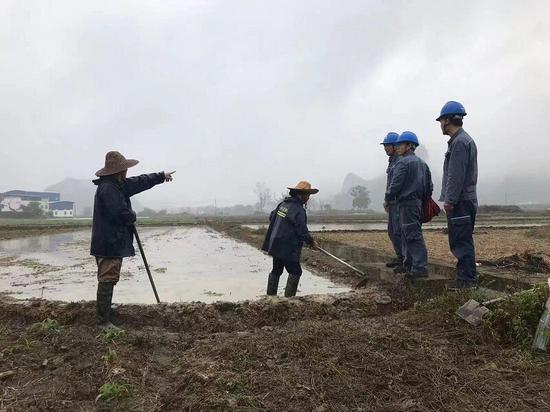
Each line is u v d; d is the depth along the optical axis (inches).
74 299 303.4
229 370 146.6
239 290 341.7
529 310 176.6
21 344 178.9
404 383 138.3
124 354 169.3
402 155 270.4
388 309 249.0
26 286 355.6
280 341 169.3
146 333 195.2
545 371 145.9
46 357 167.2
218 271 439.2
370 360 151.3
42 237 951.0
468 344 169.9
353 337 171.3
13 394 137.3
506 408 123.6
